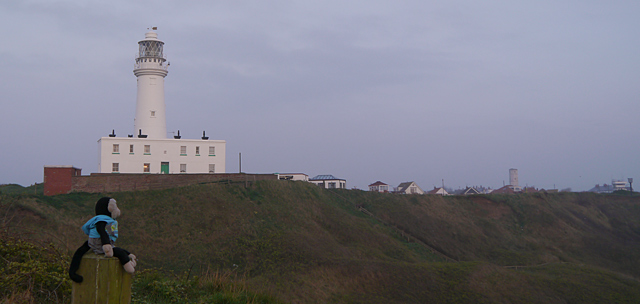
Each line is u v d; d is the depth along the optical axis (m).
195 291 11.96
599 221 80.31
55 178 46.50
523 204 80.00
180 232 44.62
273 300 12.70
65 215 40.53
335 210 61.28
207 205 50.19
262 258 42.56
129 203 46.91
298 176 89.25
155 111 68.00
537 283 45.66
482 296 40.59
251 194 57.03
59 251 11.27
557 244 70.25
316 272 39.94
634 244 72.44
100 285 6.19
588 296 44.38
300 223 53.59
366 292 38.44
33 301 8.72
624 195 90.56
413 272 42.56
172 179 54.66
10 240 10.70
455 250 61.62
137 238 41.84
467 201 79.06
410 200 74.12
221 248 43.56
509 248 66.69
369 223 62.47
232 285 12.92
